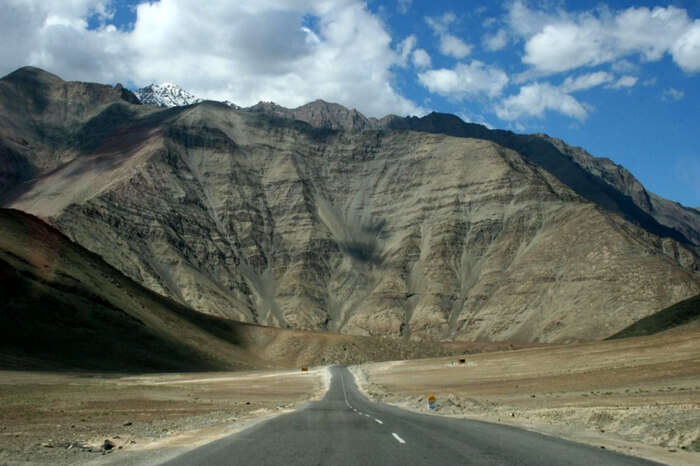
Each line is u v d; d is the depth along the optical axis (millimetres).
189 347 144500
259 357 180625
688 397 43906
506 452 19312
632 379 67000
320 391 86375
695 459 18422
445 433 25266
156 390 71125
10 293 110250
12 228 131875
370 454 18906
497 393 67750
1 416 33188
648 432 24938
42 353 101688
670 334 103562
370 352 199875
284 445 21141
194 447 20672
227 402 56812
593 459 17891
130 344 123688
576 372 84562
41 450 19703
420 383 99125
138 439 23469
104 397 54031
